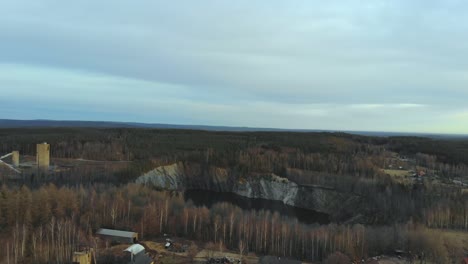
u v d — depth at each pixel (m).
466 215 140.75
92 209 122.81
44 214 111.12
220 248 108.94
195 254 106.44
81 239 101.75
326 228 125.56
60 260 93.81
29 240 99.94
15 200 109.19
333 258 102.44
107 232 113.88
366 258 110.06
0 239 97.62
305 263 106.81
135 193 145.12
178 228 125.50
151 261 96.06
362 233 116.94
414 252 112.56
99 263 93.06
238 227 120.44
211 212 133.88
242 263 101.31
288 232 117.75
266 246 116.12
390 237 117.56
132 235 112.31
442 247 111.50
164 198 147.00
